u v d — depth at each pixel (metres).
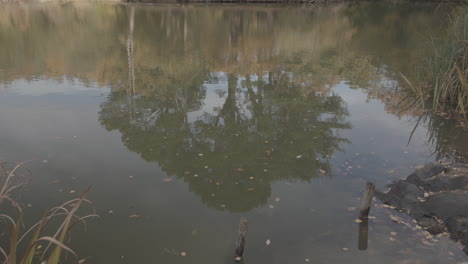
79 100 12.72
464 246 5.47
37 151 8.71
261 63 19.47
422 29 29.94
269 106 12.47
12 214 6.30
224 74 17.12
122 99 13.00
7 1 53.28
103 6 49.78
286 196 6.99
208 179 7.66
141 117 11.20
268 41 26.98
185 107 12.27
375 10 49.47
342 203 6.73
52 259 3.37
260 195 7.04
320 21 38.25
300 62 19.64
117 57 20.52
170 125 10.63
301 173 7.86
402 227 6.00
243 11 46.84
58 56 20.48
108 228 6.01
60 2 54.19
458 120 10.78
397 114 11.53
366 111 11.86
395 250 5.50
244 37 28.70
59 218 6.21
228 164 8.33
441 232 5.84
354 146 9.16
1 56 20.28
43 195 6.90
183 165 8.27
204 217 6.34
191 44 25.52
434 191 6.90
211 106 12.47
